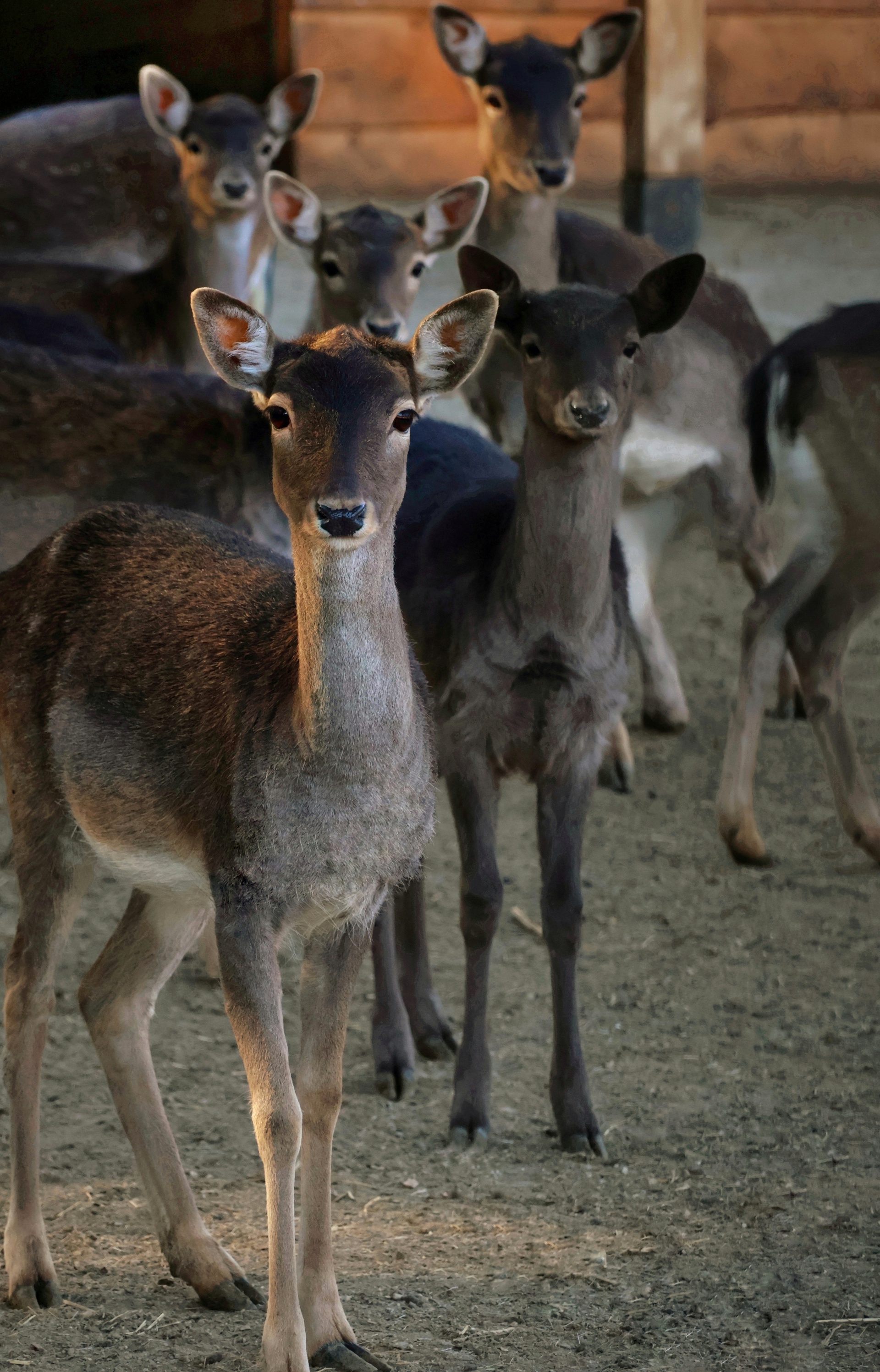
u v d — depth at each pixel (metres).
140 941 6.73
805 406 11.05
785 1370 6.01
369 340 5.98
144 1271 6.67
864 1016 9.24
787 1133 7.97
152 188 18.53
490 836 8.18
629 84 18.98
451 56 13.48
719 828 11.35
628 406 8.41
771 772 12.82
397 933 8.88
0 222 17.97
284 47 25.42
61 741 6.48
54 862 6.63
